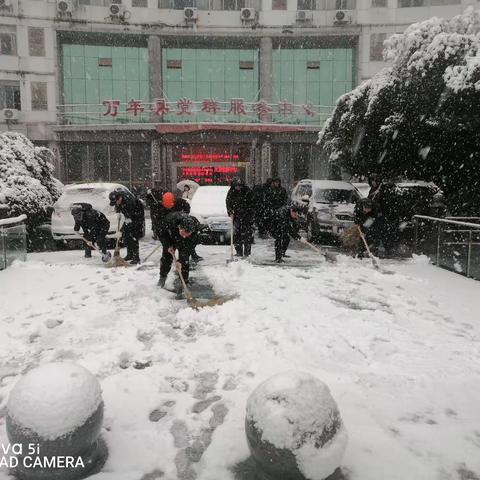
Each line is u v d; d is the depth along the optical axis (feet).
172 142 89.35
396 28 91.81
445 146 39.04
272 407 8.29
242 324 16.98
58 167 92.27
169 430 10.44
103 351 14.83
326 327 16.93
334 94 96.37
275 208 38.60
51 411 8.27
